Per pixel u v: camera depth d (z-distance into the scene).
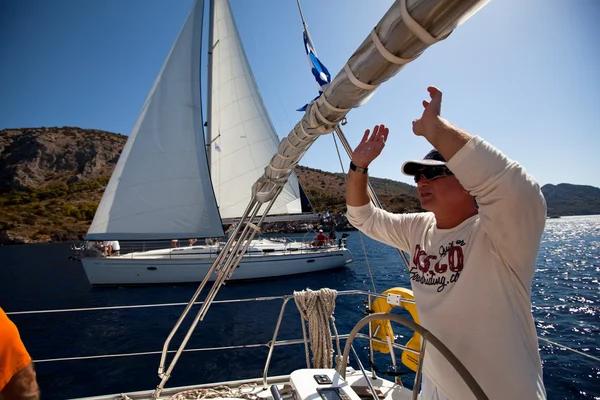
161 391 2.29
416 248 1.23
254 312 9.77
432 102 0.85
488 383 0.88
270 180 2.00
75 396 5.10
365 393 2.18
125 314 9.80
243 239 2.24
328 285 13.49
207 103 14.59
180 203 11.80
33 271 19.42
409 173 1.20
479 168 0.75
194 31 12.73
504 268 0.88
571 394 4.86
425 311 1.08
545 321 8.35
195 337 7.73
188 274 12.97
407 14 0.69
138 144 11.67
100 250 13.36
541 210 0.76
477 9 0.64
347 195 1.50
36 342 7.65
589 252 23.61
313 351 2.51
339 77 1.03
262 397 2.15
